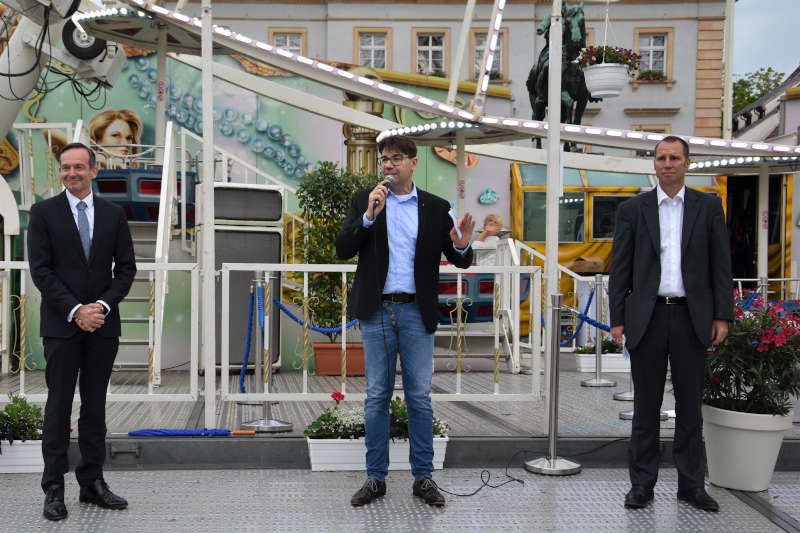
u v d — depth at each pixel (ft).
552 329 16.75
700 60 67.77
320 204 30.60
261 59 29.19
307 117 48.01
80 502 14.07
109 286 13.69
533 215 47.98
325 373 30.35
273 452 16.83
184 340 30.45
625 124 67.62
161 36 32.78
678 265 14.28
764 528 13.08
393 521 13.23
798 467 17.30
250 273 30.17
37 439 16.07
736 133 79.36
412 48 65.72
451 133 36.11
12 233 29.25
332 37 65.51
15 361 29.94
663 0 67.67
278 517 13.35
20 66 32.45
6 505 13.84
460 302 19.12
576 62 45.34
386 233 14.10
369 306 14.06
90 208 13.60
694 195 14.42
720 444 15.55
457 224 13.87
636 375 14.56
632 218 14.66
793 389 15.47
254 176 47.70
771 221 54.44
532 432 18.51
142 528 12.72
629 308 14.46
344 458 16.43
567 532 12.81
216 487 15.15
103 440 13.91
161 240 26.94
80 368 13.64
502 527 13.00
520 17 64.95
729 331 15.38
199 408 21.57
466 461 17.19
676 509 14.10
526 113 65.05
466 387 27.71
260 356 18.35
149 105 46.14
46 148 44.29
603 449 17.44
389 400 14.46
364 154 45.03
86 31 32.89
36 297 30.42
